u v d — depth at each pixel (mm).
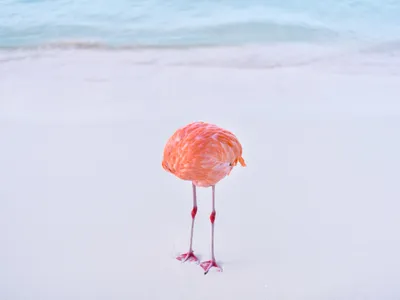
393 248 3484
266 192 4188
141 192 4191
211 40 7934
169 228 3729
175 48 7641
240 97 5984
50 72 6652
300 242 3564
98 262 3354
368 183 4324
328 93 6105
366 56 7395
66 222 3773
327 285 3141
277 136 5117
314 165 4609
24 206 3963
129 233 3662
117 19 8641
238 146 3146
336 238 3600
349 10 9086
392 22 8641
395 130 5238
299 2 9375
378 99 5926
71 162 4629
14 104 5703
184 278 3213
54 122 5332
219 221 3807
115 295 3059
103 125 5297
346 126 5328
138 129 5223
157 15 8805
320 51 7547
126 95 5996
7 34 7918
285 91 6168
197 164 2971
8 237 3584
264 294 3070
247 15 8828
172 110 5629
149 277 3219
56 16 8664
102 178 4387
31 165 4562
